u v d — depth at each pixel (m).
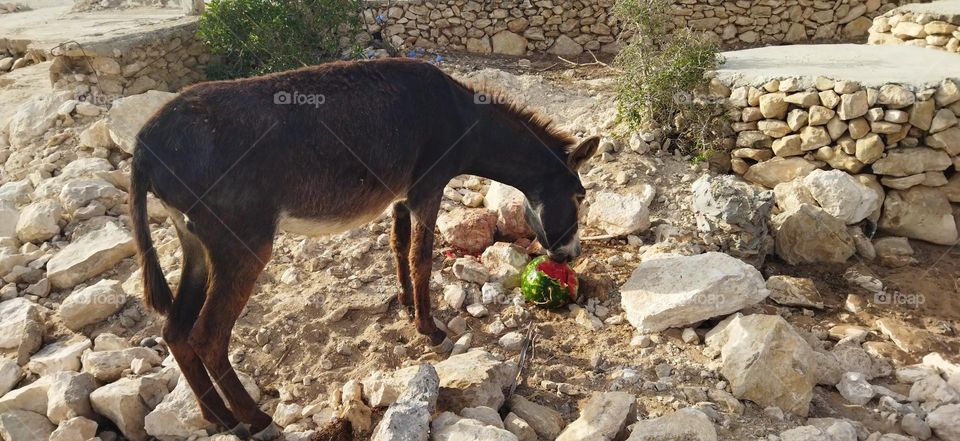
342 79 4.12
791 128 6.52
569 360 4.62
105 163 6.76
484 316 5.03
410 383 3.83
